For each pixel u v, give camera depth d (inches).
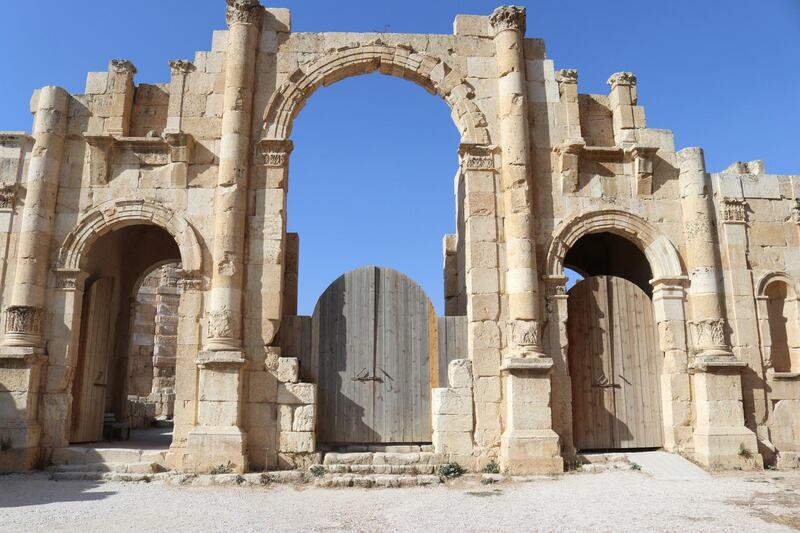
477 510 445.7
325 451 639.8
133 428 1003.9
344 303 684.7
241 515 432.1
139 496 504.4
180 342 642.2
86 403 706.8
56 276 657.6
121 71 705.0
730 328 687.7
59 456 619.8
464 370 641.6
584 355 694.5
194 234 663.1
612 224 697.0
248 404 630.5
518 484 559.8
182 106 698.8
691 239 698.2
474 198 681.6
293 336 673.0
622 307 708.7
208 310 650.8
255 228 667.4
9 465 599.2
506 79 701.3
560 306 669.3
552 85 723.4
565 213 692.7
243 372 629.0
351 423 658.8
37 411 629.9
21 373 617.9
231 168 662.5
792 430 673.6
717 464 629.9
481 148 691.4
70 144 689.6
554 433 614.2
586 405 682.8
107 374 788.6
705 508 440.8
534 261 661.3
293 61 709.9
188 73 705.6
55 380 637.9
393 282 691.4
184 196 676.1
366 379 667.4
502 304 659.4
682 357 675.4
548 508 447.8
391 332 679.1
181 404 629.6
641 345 700.7
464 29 728.3
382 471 596.4
